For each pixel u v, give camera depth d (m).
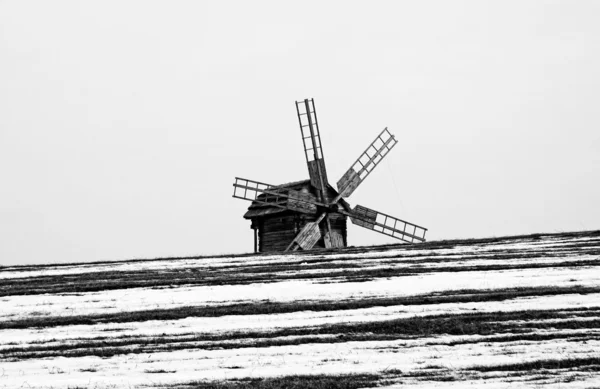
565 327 45.03
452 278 61.50
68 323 52.84
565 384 35.97
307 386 37.03
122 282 68.75
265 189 104.94
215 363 41.81
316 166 104.81
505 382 36.66
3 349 46.62
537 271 62.25
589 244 75.88
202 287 64.38
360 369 39.53
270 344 44.88
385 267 69.38
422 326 46.59
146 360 43.03
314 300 56.31
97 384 39.09
